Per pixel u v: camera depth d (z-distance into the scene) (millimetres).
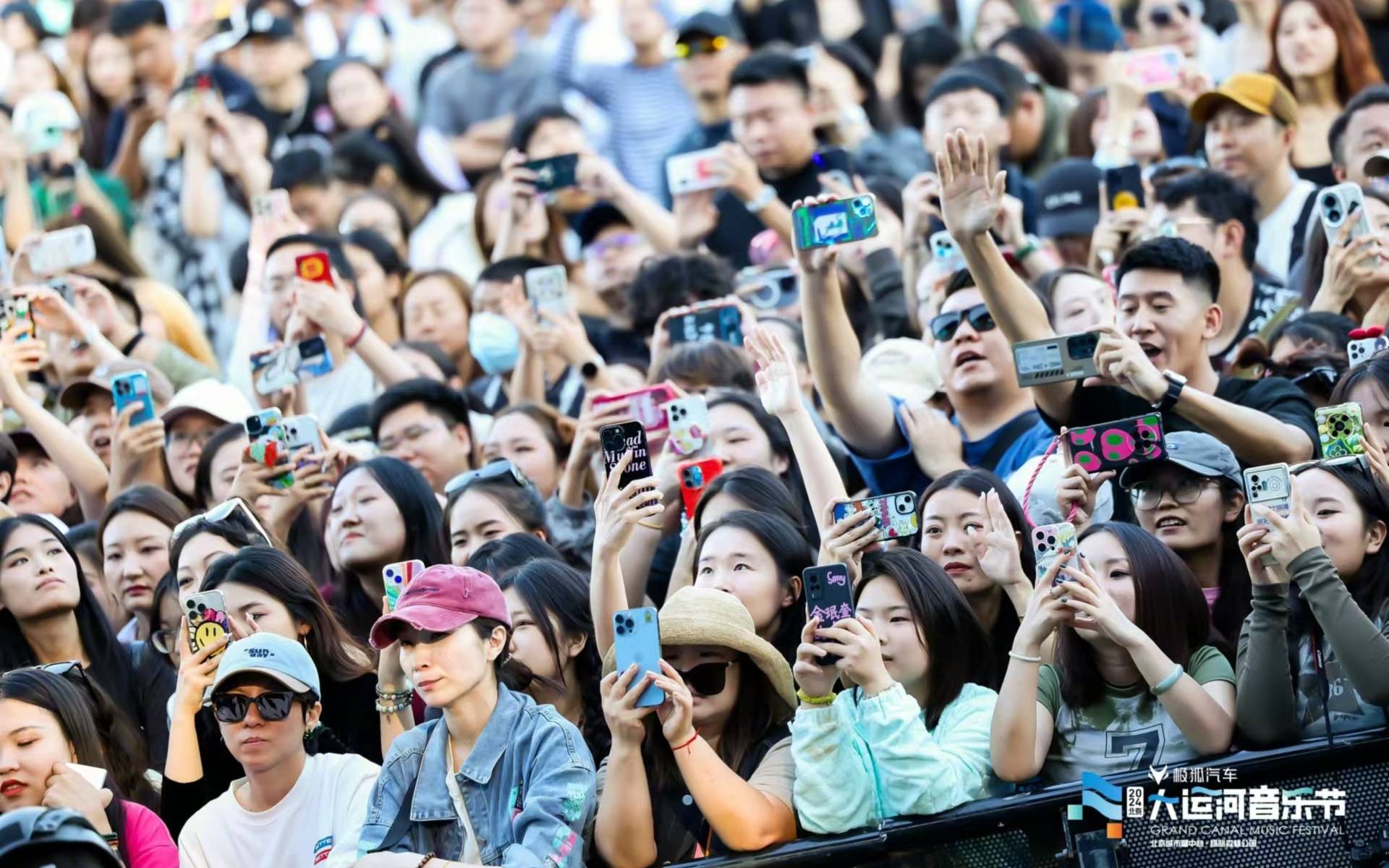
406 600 12758
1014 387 16703
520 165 22844
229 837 13438
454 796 12586
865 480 17031
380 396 18844
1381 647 12305
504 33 29344
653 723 13359
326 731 14219
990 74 23875
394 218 25062
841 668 12766
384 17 32781
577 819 12383
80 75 32000
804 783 12625
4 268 21844
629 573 15328
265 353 19750
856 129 25234
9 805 13633
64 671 14453
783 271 20953
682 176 21641
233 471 18297
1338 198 17438
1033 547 13883
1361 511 13422
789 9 30016
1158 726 13039
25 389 21203
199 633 14250
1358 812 12375
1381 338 15750
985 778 13062
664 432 17297
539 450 18359
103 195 27516
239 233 26984
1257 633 12656
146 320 23406
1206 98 20750
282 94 30188
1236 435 14781
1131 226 19672
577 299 24234
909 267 20234
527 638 14359
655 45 29406
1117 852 12422
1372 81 22469
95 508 19312
